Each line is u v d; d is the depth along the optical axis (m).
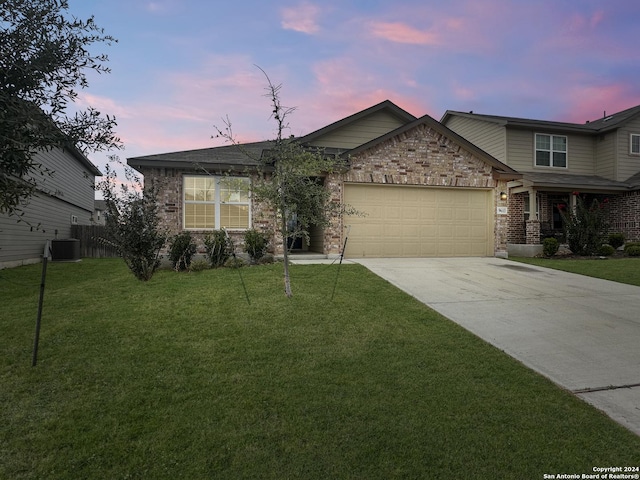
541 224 16.28
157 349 4.35
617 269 10.20
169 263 10.15
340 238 11.27
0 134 2.98
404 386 3.61
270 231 11.09
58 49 3.26
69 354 4.19
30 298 6.67
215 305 6.05
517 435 2.89
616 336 5.13
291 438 2.79
